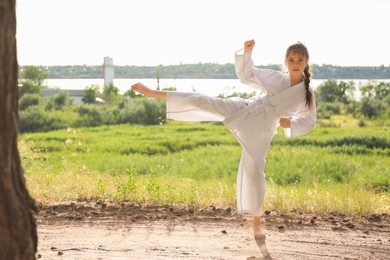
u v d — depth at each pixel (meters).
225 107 5.51
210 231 6.68
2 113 3.09
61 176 10.02
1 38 3.04
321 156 19.70
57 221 7.10
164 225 6.94
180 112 5.49
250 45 5.58
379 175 15.12
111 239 6.28
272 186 9.41
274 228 6.86
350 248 6.07
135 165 17.30
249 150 5.52
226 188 9.08
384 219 7.44
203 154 21.69
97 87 59.25
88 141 27.05
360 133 27.05
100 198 8.48
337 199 8.24
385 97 43.78
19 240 3.20
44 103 43.47
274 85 5.59
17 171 3.24
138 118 38.12
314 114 5.69
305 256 5.74
